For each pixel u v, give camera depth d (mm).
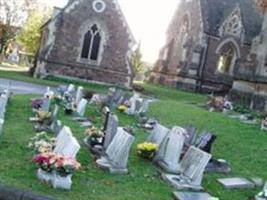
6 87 29344
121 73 40688
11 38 54781
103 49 40188
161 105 24891
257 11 48031
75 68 39750
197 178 10875
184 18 49062
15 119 16781
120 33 40438
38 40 58562
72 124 17094
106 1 39812
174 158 11852
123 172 11102
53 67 39188
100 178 10523
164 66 50719
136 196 9672
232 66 45594
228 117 22453
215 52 45281
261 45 31016
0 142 12414
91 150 12781
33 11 56812
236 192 11062
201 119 20531
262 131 18781
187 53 46281
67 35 39281
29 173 9992
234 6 46312
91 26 39719
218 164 12523
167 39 52000
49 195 8828
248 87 30859
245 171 12906
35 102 19375
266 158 14383
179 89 45344
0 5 49656
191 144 13625
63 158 9453
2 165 10352
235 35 45656
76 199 8922
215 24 45688
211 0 47625
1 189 7688
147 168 11953
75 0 39156
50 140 12102
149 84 47969
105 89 37250
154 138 13781
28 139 13180
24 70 54125
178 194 9992
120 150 11227
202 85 45000
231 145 15773
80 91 22328
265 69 29938
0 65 58094
